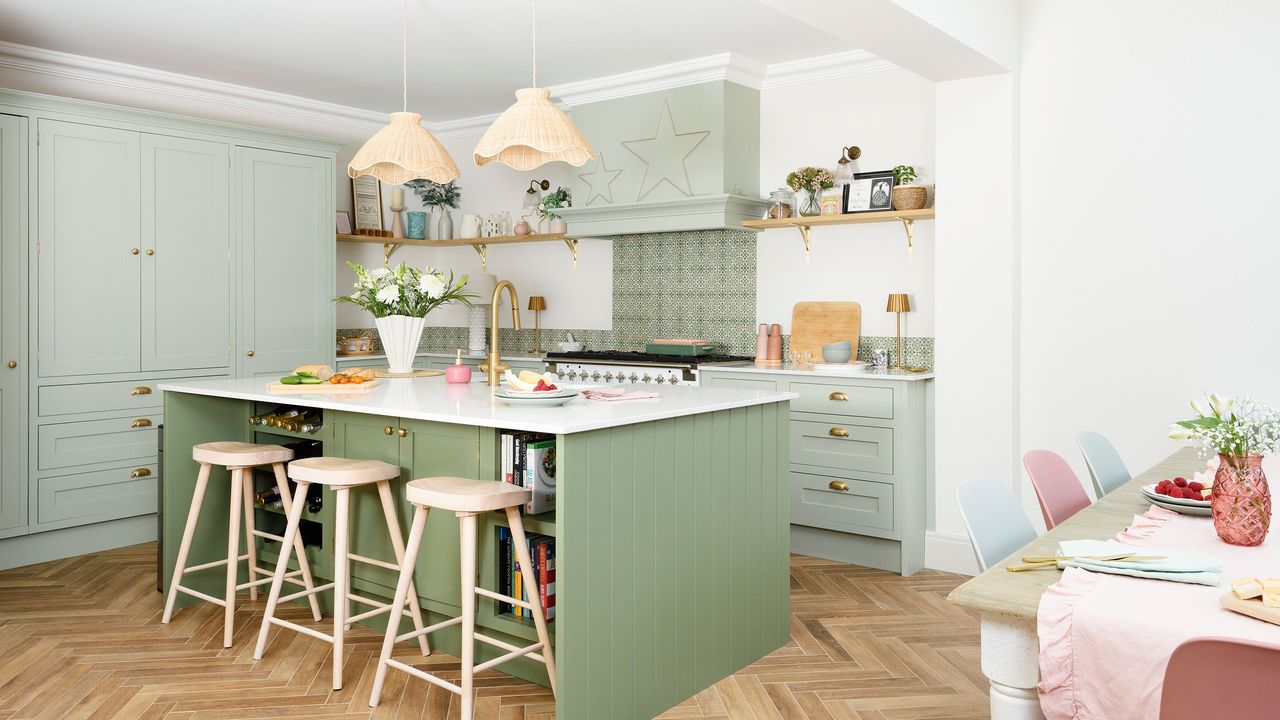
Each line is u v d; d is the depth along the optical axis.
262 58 5.28
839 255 5.31
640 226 5.68
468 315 7.17
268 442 4.20
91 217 4.91
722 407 3.17
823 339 5.36
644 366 5.51
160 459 4.03
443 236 6.97
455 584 3.23
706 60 5.26
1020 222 4.34
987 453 4.41
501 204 6.98
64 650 3.46
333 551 3.75
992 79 4.32
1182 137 3.91
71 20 4.59
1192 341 3.91
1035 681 1.65
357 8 4.42
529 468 3.00
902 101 5.04
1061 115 4.20
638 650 2.87
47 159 4.74
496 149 3.46
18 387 4.66
